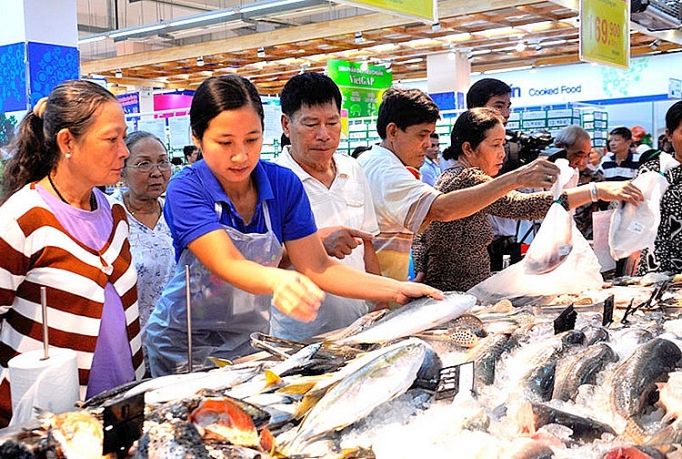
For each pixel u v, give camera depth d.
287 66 14.51
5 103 4.87
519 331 1.89
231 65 14.09
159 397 1.44
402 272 3.07
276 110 10.73
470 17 10.07
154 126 10.41
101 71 14.13
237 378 1.59
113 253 1.95
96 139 1.78
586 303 2.44
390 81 13.23
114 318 1.92
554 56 15.01
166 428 1.09
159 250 2.93
